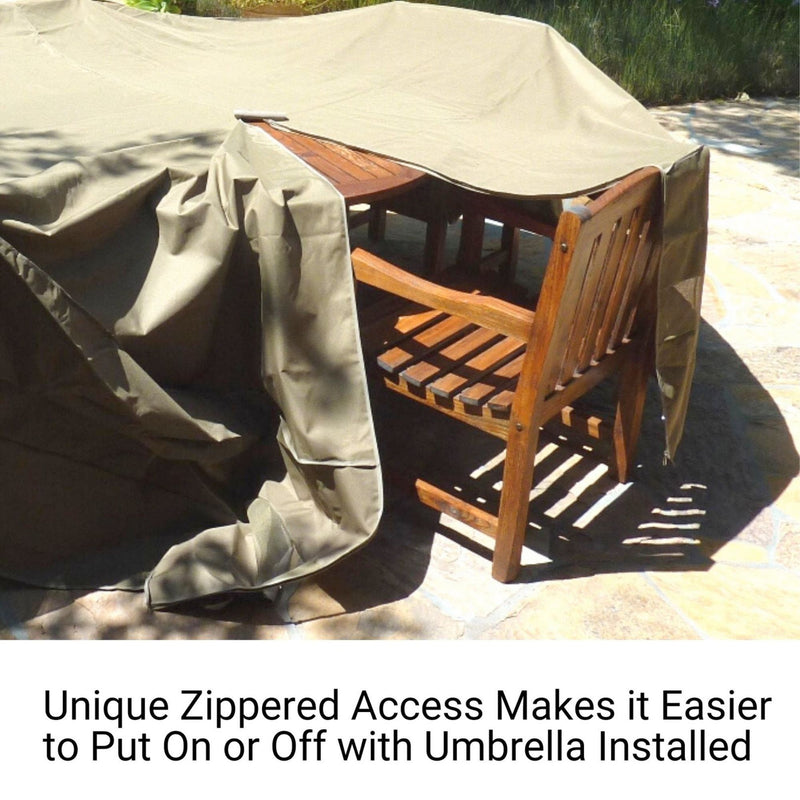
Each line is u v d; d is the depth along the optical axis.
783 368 3.75
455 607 2.55
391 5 3.60
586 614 2.54
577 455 3.20
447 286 3.27
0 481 2.50
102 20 3.78
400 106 3.14
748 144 6.21
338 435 2.44
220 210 2.44
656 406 3.50
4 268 2.29
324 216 2.38
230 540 2.55
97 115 2.91
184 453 2.56
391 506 2.89
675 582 2.68
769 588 2.68
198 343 2.52
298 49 3.61
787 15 8.03
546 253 4.50
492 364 2.68
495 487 3.04
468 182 2.57
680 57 7.07
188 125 2.84
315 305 2.42
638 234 2.51
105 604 2.50
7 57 3.42
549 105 3.15
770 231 4.93
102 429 2.52
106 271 2.41
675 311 2.60
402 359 2.68
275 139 2.65
